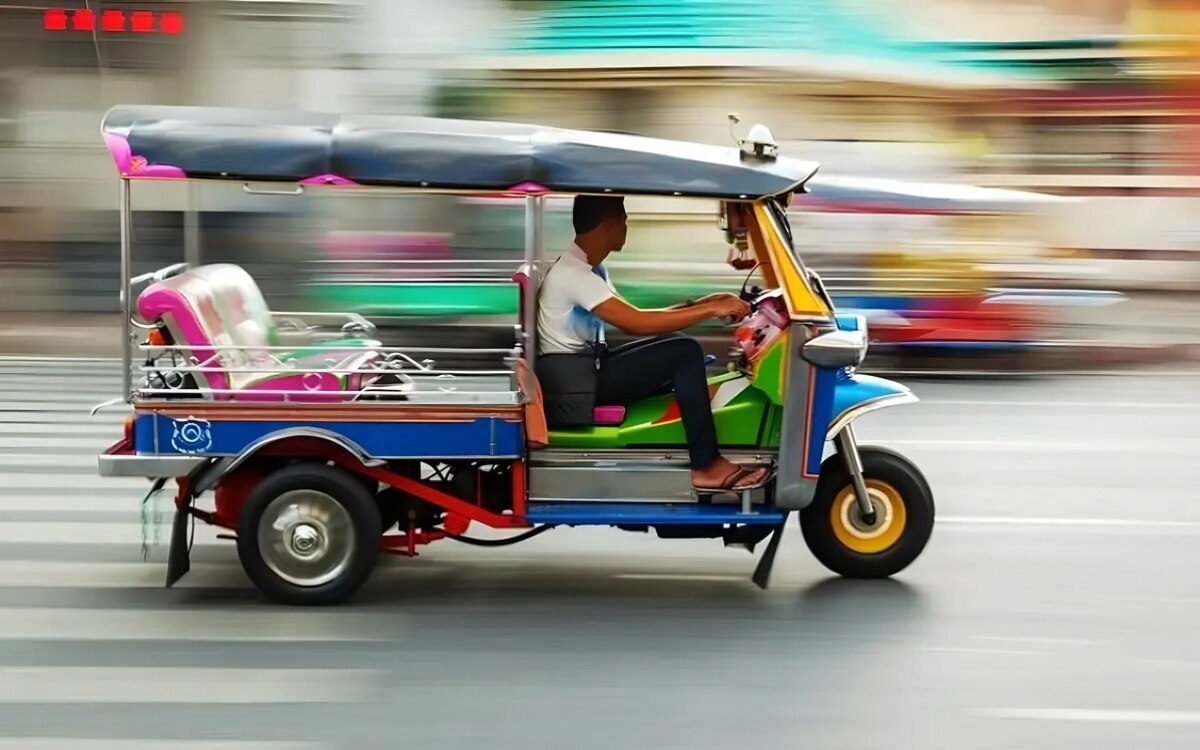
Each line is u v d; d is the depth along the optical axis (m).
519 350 5.66
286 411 5.61
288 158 5.38
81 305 13.04
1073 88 11.84
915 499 6.15
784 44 11.41
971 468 8.76
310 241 10.66
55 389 11.50
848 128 11.72
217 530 7.05
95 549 6.62
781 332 5.73
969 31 11.73
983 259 12.20
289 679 4.82
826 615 5.69
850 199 11.92
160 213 10.39
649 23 11.17
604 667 5.00
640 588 6.09
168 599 5.81
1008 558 6.64
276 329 6.80
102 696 4.64
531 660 5.07
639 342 6.24
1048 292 12.39
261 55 11.19
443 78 11.16
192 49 11.27
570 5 11.18
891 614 5.71
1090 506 7.76
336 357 6.27
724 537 6.10
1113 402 11.35
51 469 8.48
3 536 6.85
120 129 5.40
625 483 5.83
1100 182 12.07
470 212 10.81
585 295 5.80
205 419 5.61
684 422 5.79
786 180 5.60
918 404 11.21
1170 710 4.65
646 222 10.19
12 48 11.48
